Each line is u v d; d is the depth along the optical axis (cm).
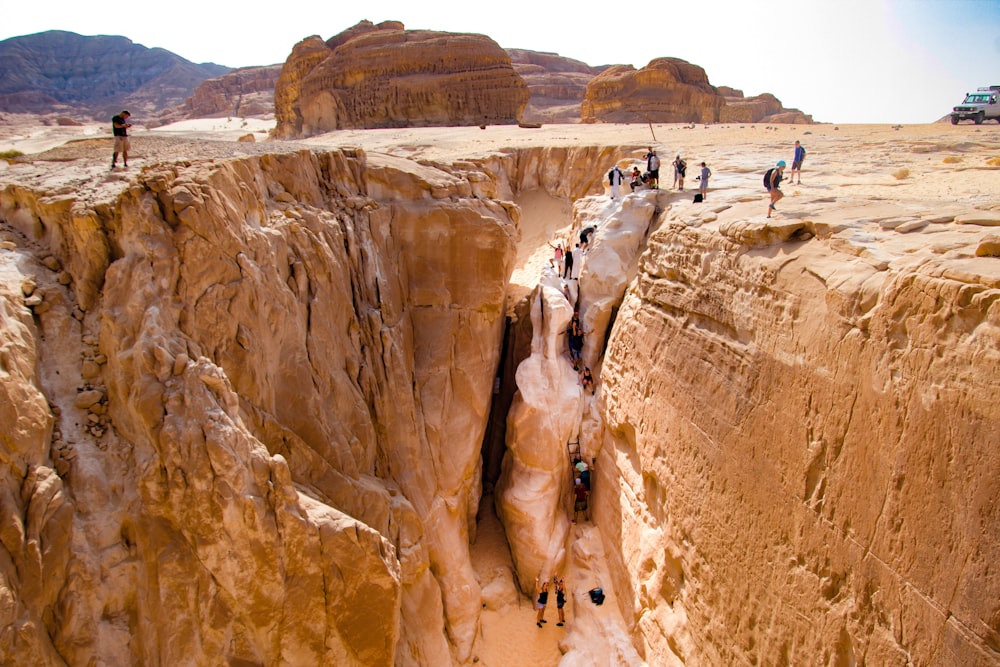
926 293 617
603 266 1611
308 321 1082
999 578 536
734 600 909
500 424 1703
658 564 1138
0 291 726
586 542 1425
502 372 1781
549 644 1314
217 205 884
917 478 617
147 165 927
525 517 1415
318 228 1167
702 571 991
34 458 668
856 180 1520
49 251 830
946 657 582
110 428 762
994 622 540
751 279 909
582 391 1538
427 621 1153
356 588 840
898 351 646
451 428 1420
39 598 637
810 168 1828
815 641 748
